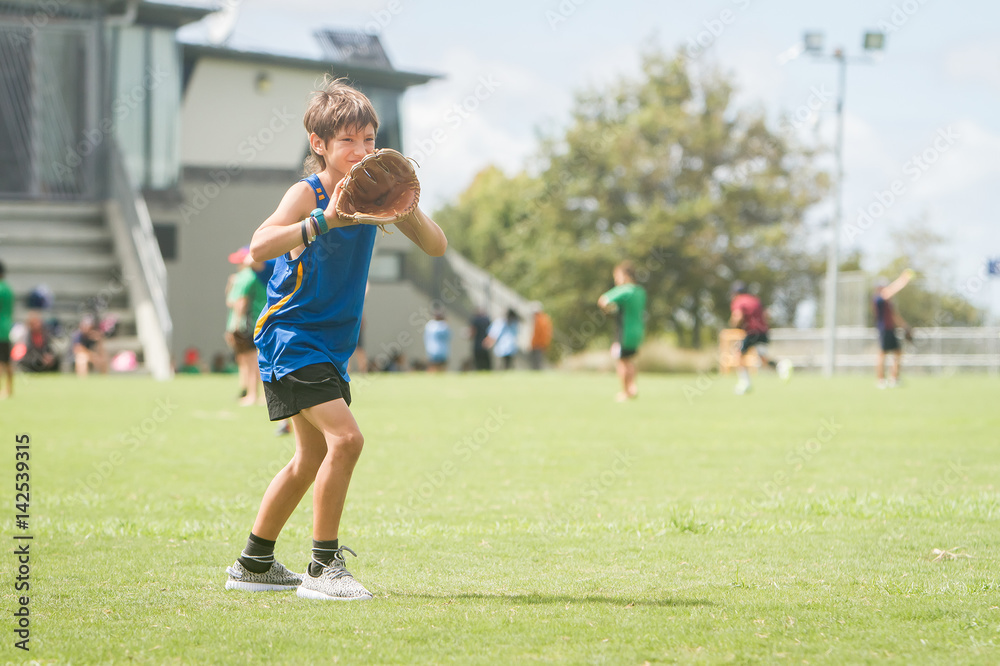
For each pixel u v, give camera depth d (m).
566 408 35.09
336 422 9.34
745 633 8.14
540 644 7.86
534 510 15.27
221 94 77.94
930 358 83.56
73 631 8.26
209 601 9.35
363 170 8.77
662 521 13.80
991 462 21.02
